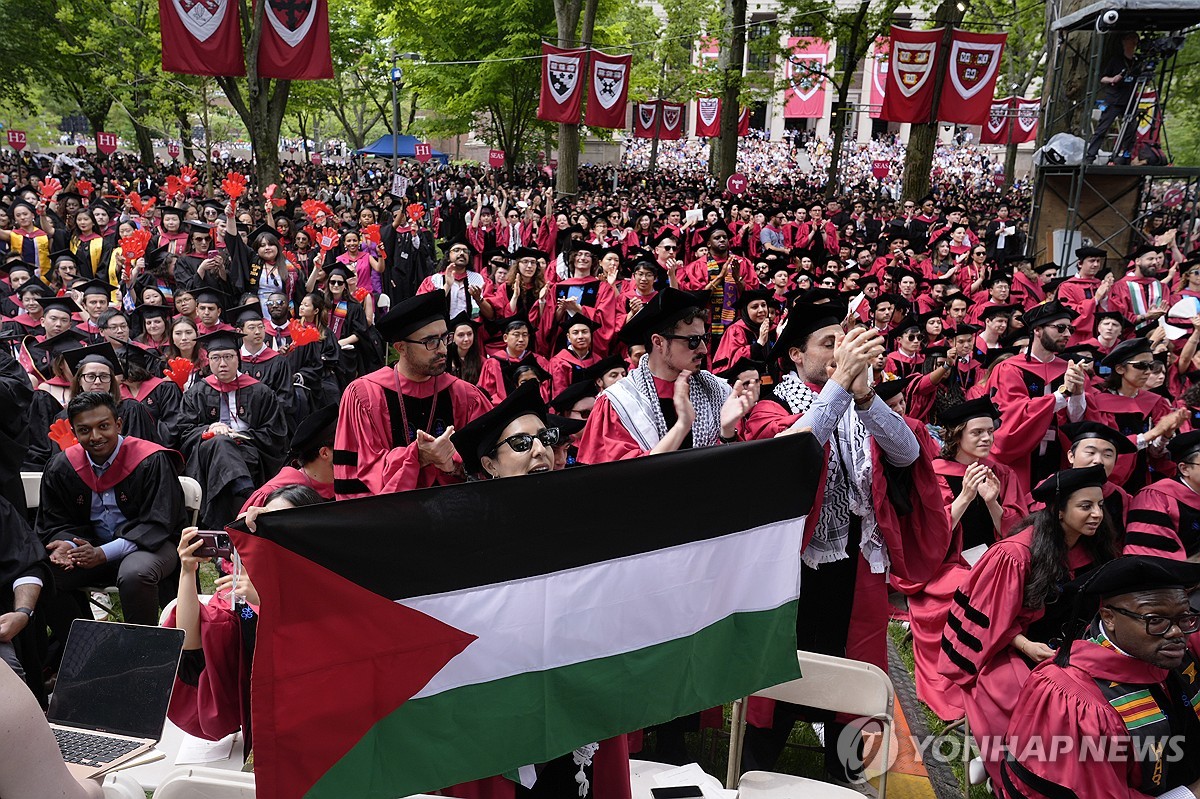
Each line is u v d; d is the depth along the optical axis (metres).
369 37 41.00
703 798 3.59
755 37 29.94
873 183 50.62
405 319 4.80
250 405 7.70
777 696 4.14
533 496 2.79
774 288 12.26
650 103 39.03
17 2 32.28
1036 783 3.60
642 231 19.28
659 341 4.15
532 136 41.88
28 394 6.82
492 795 2.99
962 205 32.66
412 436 5.00
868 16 27.80
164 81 29.31
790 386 4.46
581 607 2.89
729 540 3.16
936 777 4.81
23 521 4.66
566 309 10.05
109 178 29.00
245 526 2.51
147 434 7.20
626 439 4.20
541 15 31.39
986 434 5.90
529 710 2.82
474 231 16.56
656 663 3.04
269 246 11.95
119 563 5.67
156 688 3.34
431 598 2.67
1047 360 7.65
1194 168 14.96
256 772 2.51
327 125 91.00
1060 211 16.94
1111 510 5.66
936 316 10.64
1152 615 3.41
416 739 2.67
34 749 1.72
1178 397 8.50
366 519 2.57
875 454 4.20
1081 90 16.44
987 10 32.72
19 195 16.73
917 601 5.43
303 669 2.53
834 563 4.30
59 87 38.41
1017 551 4.52
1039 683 3.66
